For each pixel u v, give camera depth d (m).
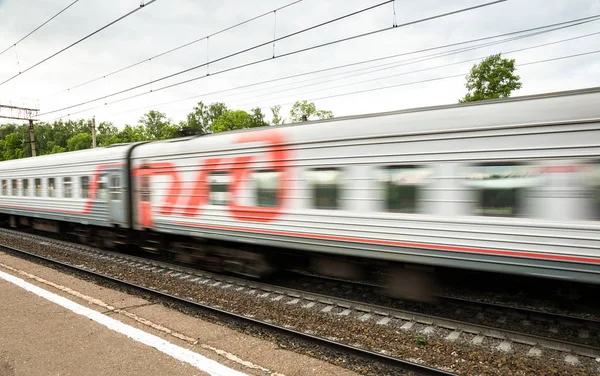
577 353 4.57
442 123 5.08
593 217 4.20
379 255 5.61
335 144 5.96
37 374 4.03
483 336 5.12
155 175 8.83
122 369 4.10
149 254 11.15
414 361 4.44
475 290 7.31
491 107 4.80
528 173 4.55
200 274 8.38
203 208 7.80
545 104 4.46
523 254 4.59
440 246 5.10
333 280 7.88
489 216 4.79
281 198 6.59
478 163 4.84
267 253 7.59
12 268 8.62
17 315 5.68
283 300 6.70
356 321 5.64
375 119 5.64
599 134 4.15
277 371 4.09
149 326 5.30
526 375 4.08
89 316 5.62
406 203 5.36
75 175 11.12
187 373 4.01
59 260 10.13
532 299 6.76
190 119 74.31
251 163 6.98
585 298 6.42
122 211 9.59
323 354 4.60
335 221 5.98
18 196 13.95
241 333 5.21
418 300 5.95
